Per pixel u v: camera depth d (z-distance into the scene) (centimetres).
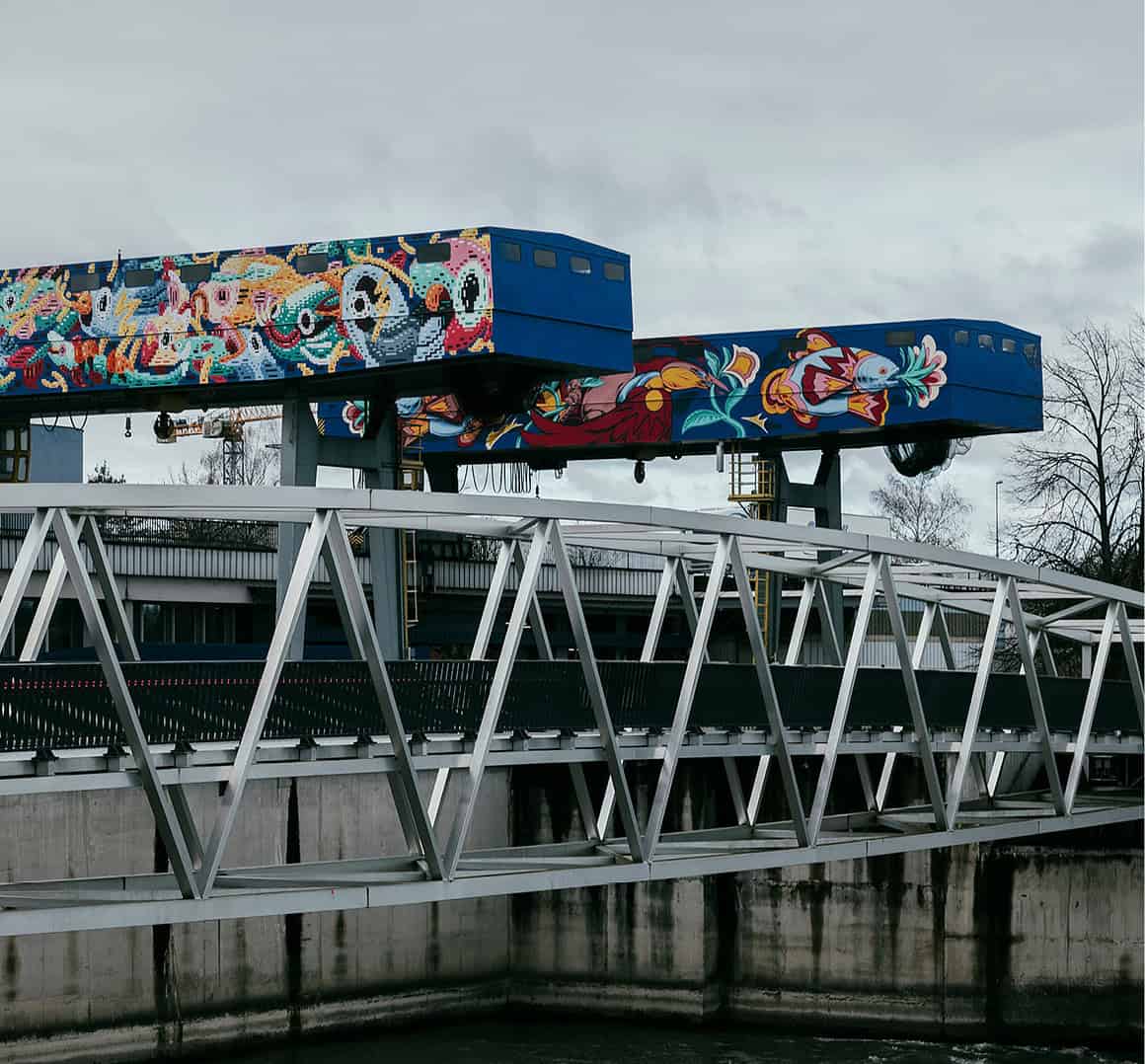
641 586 7225
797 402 6338
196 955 4306
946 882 4803
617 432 6581
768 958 4822
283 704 2948
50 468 6844
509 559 3378
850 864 4816
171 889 2903
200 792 4297
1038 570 4225
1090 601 5203
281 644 2717
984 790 5447
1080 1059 4653
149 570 5881
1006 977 4816
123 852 4188
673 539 4269
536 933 4872
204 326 5078
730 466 6581
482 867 3262
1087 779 5741
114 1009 4166
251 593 6206
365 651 2819
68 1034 4094
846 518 7700
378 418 5209
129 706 2561
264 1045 4419
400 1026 4681
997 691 4547
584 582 7062
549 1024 4788
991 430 6359
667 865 3338
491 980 4856
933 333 6153
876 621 7938
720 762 5175
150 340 5119
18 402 5353
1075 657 7262
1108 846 4853
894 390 6184
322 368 4962
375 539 5062
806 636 7950
